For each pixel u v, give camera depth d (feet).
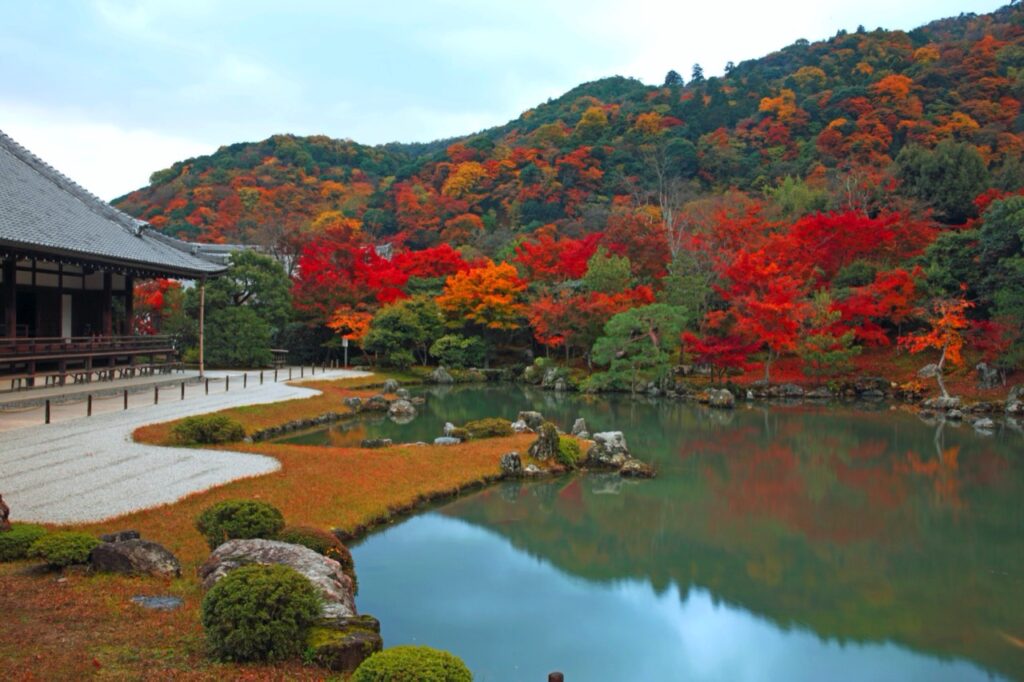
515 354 175.63
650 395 134.00
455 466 66.64
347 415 101.55
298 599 23.85
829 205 189.06
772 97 308.60
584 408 117.60
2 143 107.34
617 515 56.49
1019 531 53.36
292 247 186.80
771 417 108.88
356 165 383.24
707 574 44.62
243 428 72.08
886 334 149.48
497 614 37.88
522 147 336.70
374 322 157.89
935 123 241.96
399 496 55.88
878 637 36.24
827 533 52.70
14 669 20.94
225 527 32.83
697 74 425.28
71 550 31.07
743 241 161.48
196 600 28.35
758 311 126.52
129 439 64.39
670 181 243.60
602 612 38.63
